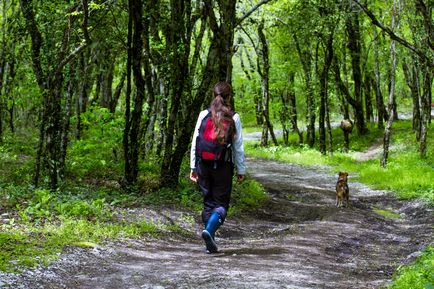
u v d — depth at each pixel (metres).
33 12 11.30
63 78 11.20
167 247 6.86
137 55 10.52
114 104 25.11
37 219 7.10
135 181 11.01
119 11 12.62
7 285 4.32
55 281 4.67
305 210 12.23
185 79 11.80
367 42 35.28
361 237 9.37
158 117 16.20
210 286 4.70
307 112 33.28
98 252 5.90
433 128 30.94
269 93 33.72
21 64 18.47
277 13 25.47
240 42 30.08
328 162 25.39
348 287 5.26
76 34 11.40
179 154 11.22
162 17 12.36
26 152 17.45
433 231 10.22
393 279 5.83
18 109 28.34
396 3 22.12
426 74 23.05
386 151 21.72
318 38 26.80
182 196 10.29
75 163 13.39
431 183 16.33
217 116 6.01
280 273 5.51
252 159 27.50
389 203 14.45
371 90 40.94
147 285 4.72
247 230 9.48
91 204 8.45
